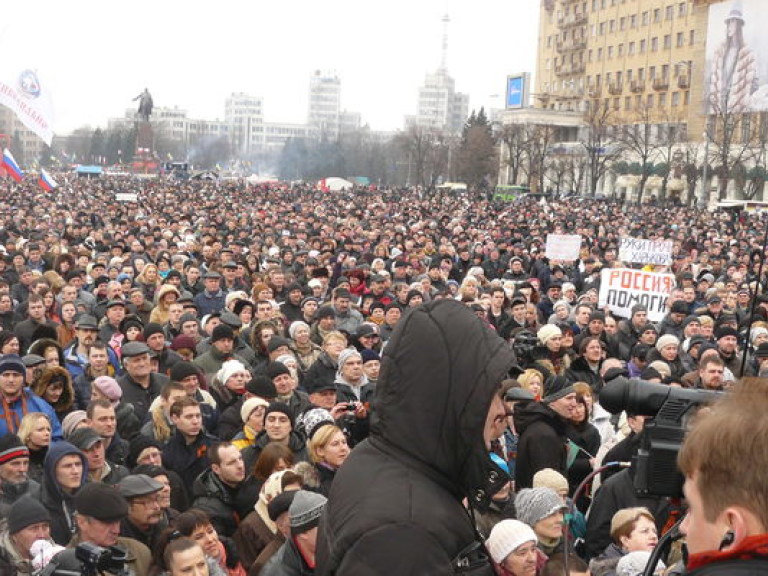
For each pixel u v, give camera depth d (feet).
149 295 53.36
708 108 260.01
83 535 17.52
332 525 6.77
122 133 631.56
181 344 36.76
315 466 21.57
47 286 44.42
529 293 55.93
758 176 231.71
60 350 31.76
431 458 6.62
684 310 49.19
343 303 45.96
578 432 25.45
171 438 25.59
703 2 318.04
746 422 4.94
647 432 7.16
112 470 23.56
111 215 131.75
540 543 18.67
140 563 18.39
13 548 17.71
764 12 242.78
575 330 47.03
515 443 26.25
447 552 6.33
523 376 27.53
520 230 125.59
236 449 22.33
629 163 326.44
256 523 20.35
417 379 6.70
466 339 6.67
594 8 391.86
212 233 93.86
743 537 4.86
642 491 7.16
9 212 124.26
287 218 131.64
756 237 120.16
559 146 366.84
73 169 511.40
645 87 354.74
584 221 153.89
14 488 20.17
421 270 69.97
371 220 135.95
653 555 6.91
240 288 55.88
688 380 34.94
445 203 220.23
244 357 37.27
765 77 240.73
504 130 341.00
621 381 7.25
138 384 31.45
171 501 23.02
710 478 4.99
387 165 542.98
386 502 6.44
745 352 12.76
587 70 398.62
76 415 24.27
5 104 85.35
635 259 73.87
